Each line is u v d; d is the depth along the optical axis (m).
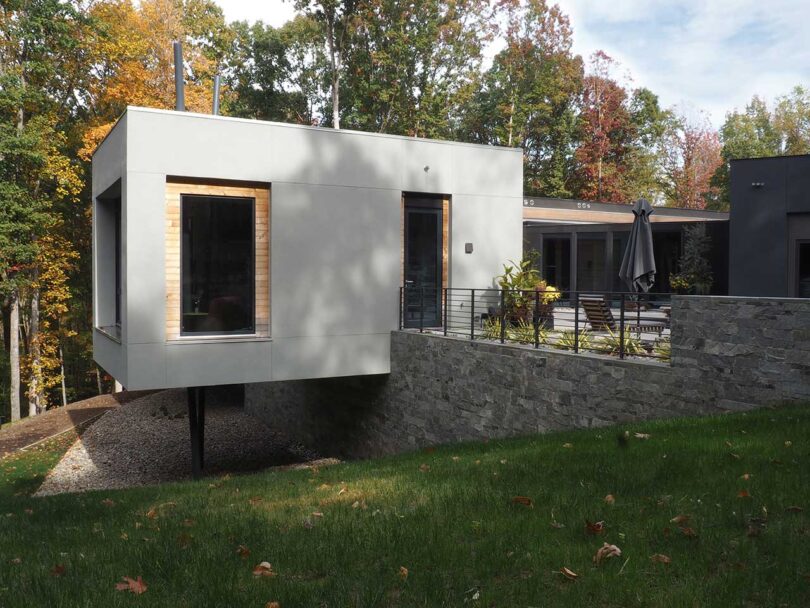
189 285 11.39
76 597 3.67
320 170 12.12
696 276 19.66
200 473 12.64
